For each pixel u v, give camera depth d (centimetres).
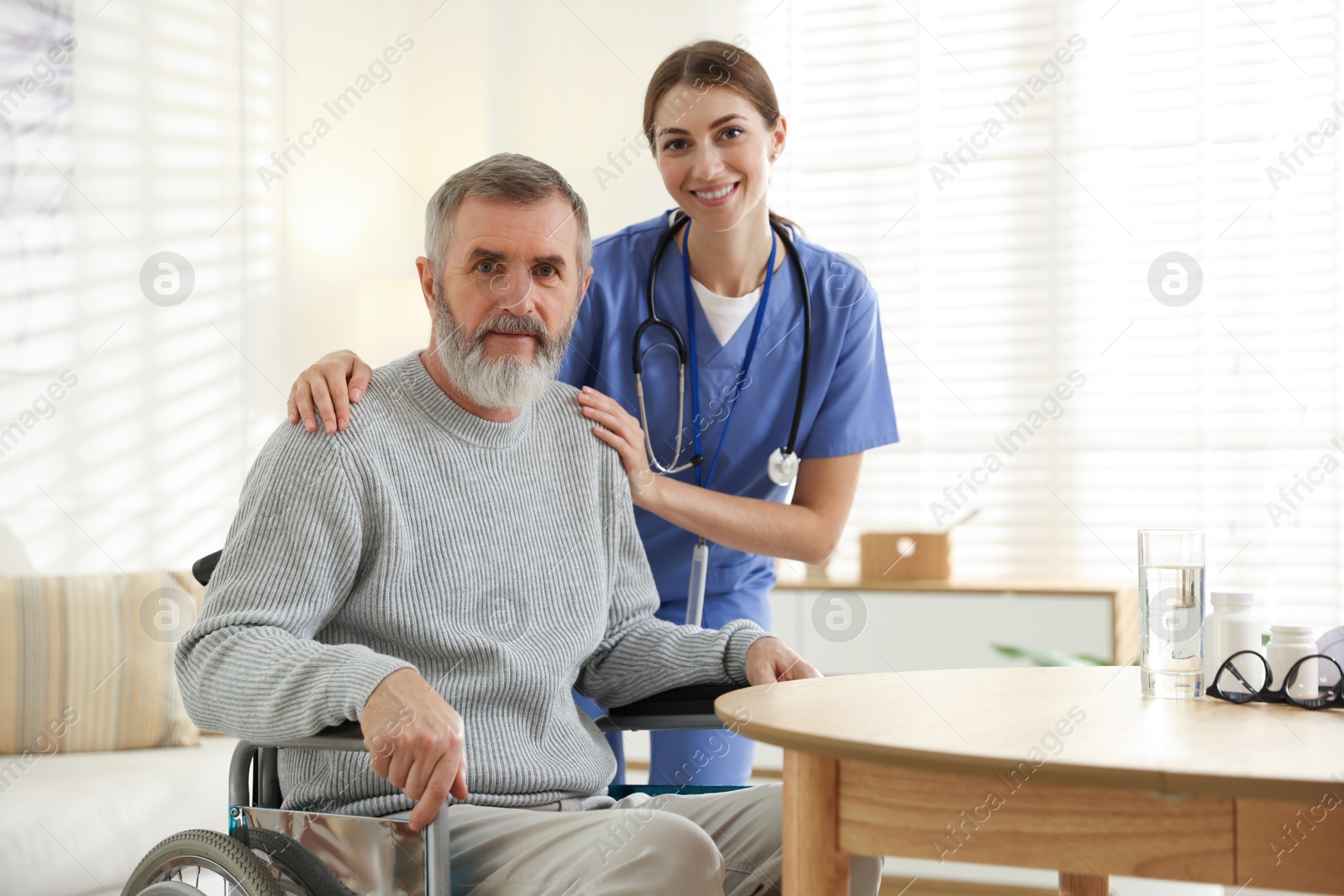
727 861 122
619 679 141
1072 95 321
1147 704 103
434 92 343
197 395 274
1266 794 73
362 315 312
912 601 289
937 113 330
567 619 132
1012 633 281
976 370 328
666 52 340
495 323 127
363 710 103
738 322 181
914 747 82
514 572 129
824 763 90
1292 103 305
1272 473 304
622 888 105
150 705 220
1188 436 311
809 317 182
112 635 220
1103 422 318
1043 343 323
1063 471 321
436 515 125
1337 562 298
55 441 240
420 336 311
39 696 209
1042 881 240
